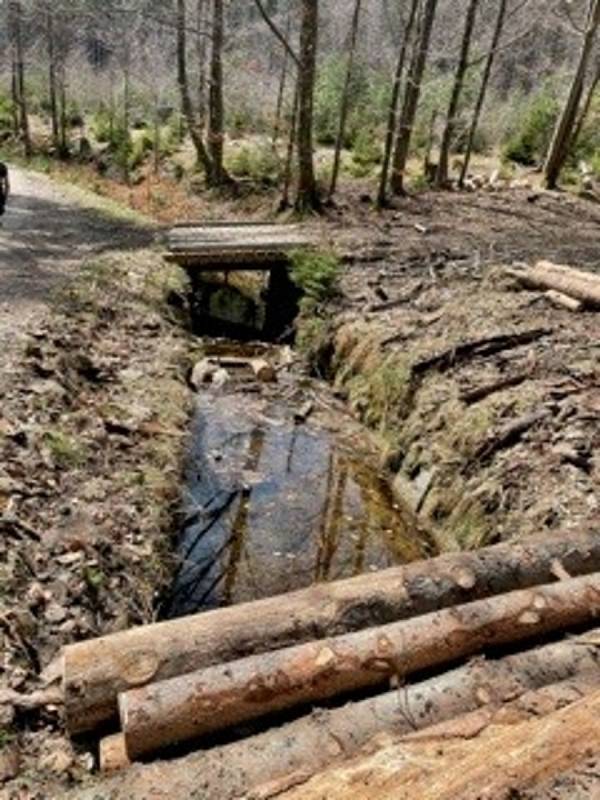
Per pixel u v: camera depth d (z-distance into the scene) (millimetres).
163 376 8648
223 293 14523
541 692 3340
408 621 3701
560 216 16734
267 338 11875
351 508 7016
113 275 11109
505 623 3756
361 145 23250
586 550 4461
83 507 5500
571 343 8016
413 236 14141
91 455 6277
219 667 3395
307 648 3494
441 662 3662
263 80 31719
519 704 3266
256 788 2885
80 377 7676
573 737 2902
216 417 8461
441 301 10016
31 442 5902
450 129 19844
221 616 3729
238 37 30500
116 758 3295
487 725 3133
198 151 21094
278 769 3055
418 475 7168
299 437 8305
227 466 7449
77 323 8859
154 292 11070
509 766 2775
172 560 5684
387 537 6609
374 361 8969
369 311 10148
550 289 9773
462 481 6562
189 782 2998
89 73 38219
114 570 5047
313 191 16281
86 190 20688
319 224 15242
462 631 3674
